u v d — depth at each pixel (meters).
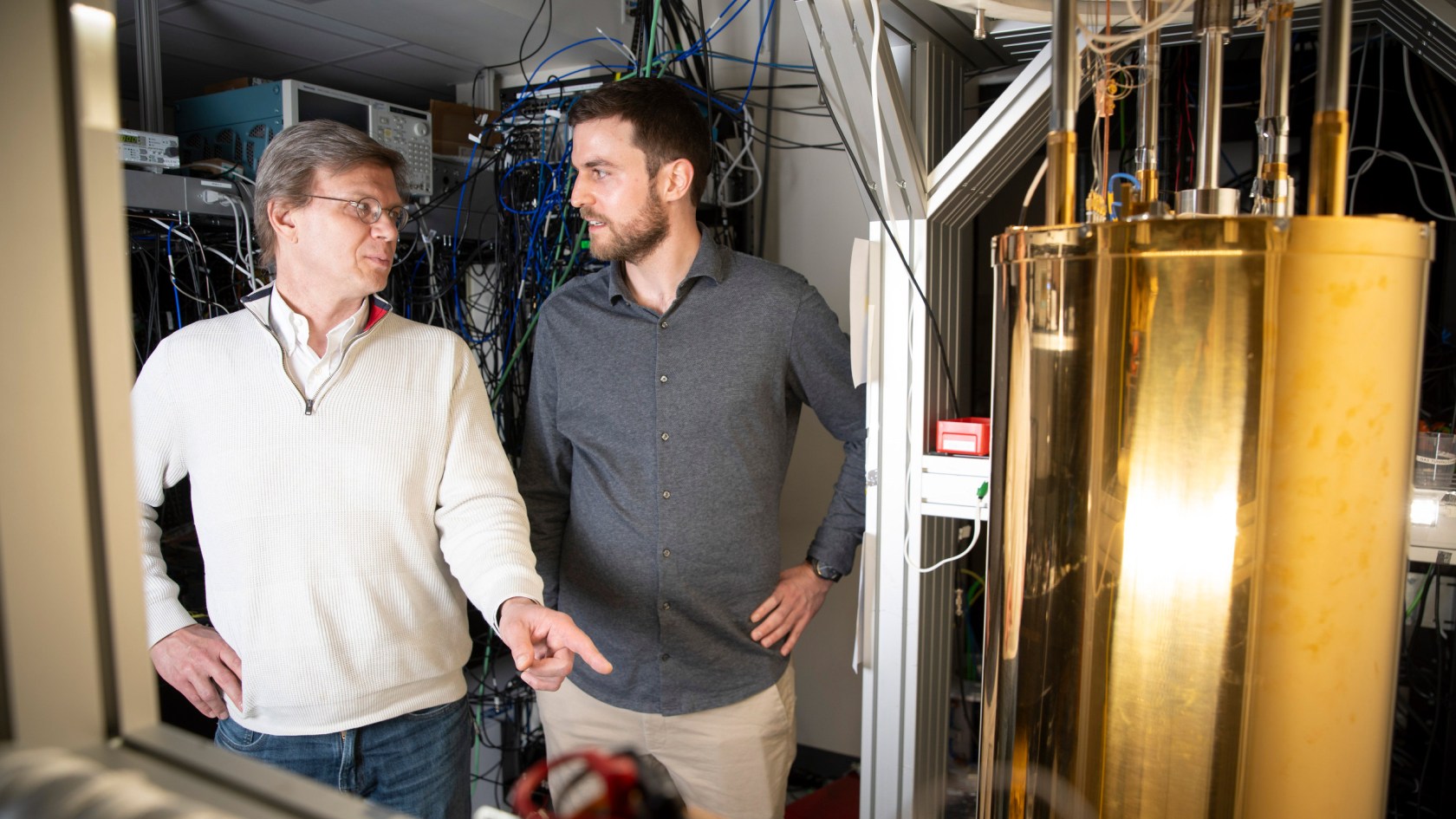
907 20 1.70
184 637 1.34
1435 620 2.08
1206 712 0.55
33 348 0.40
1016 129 1.44
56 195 0.40
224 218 1.87
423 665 1.39
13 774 0.36
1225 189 0.73
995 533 0.67
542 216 2.35
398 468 1.37
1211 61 0.71
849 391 1.71
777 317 1.62
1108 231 0.55
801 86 2.53
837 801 2.28
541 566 1.73
